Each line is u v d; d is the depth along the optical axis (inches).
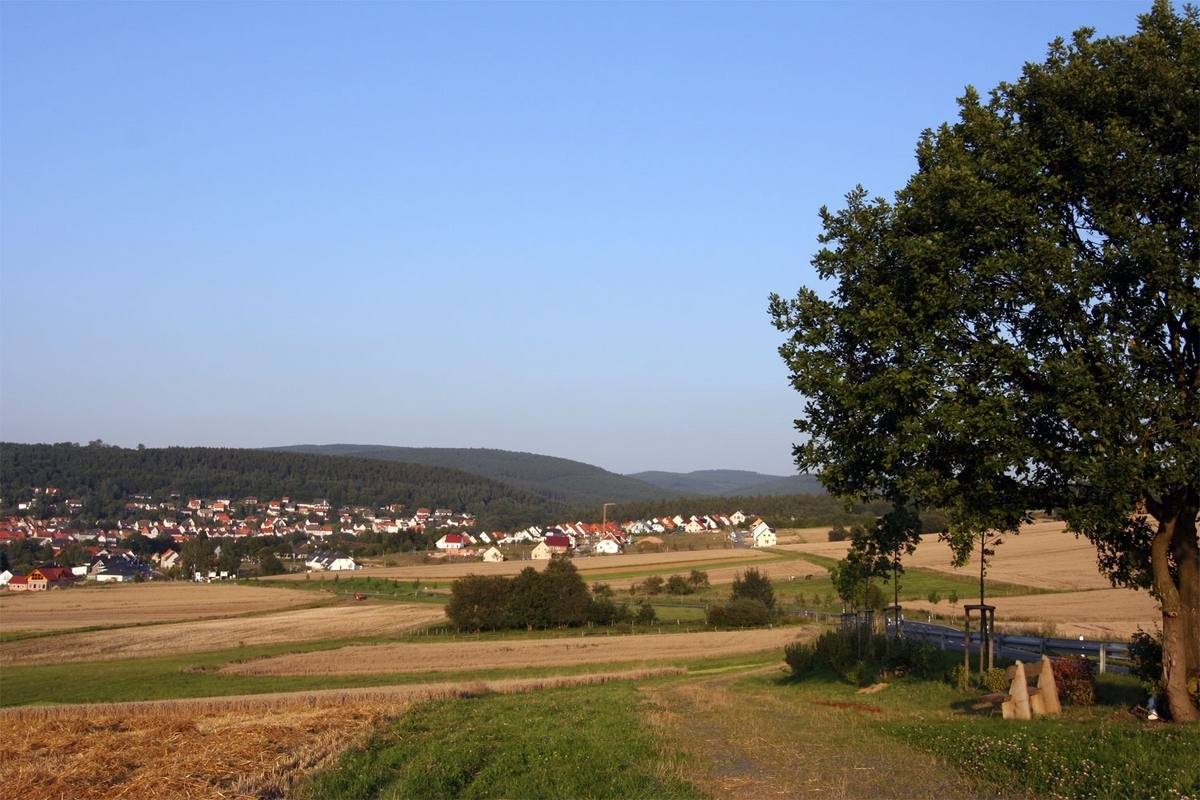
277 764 547.5
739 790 450.0
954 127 703.7
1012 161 634.2
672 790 443.2
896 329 652.7
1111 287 598.9
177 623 3093.0
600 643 2122.3
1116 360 573.6
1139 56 611.8
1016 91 676.1
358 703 849.5
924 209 671.8
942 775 473.4
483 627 2677.2
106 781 522.6
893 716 684.7
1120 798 403.5
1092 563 3043.8
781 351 737.0
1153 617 1820.9
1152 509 608.7
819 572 3895.2
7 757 599.2
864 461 724.0
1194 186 577.3
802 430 753.0
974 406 607.5
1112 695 692.7
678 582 3516.2
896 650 985.5
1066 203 643.5
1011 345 619.5
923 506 668.1
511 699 930.7
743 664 1582.2
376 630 2753.4
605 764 504.1
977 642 1117.1
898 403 661.9
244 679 1723.7
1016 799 420.5
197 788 494.3
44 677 1920.5
